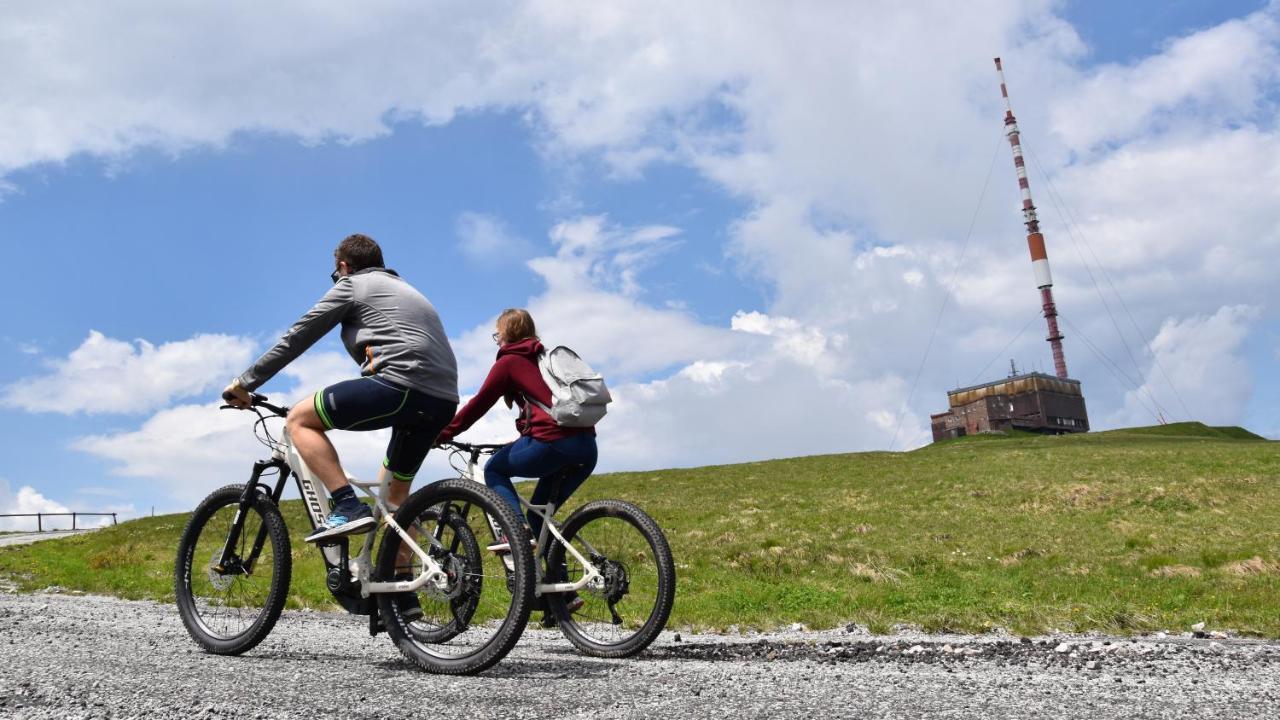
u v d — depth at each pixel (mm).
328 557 4480
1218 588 11852
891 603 10031
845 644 5762
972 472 34750
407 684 3510
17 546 24531
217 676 3586
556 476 5312
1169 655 4863
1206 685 3586
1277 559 15172
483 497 4203
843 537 21719
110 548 21516
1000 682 3645
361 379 4289
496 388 5215
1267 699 3227
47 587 12695
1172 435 70562
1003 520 23688
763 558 18047
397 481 4621
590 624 5359
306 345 4375
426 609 4406
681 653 5281
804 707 3061
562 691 3398
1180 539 18859
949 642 6004
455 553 4477
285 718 2861
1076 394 128500
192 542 5012
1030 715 2924
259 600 4613
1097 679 3805
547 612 5422
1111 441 54688
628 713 2973
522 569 4043
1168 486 27188
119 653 4328
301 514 25766
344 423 4324
